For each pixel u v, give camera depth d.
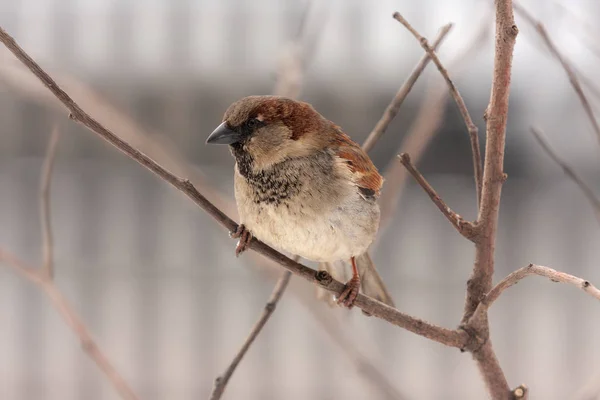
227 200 8.68
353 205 5.75
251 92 14.49
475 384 12.17
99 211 15.29
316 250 5.79
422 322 4.91
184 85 14.49
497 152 4.89
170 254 14.62
